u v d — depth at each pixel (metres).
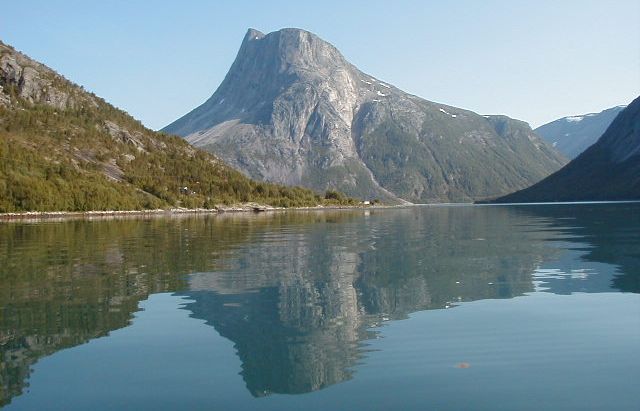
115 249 43.88
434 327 17.88
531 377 13.33
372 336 17.00
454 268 31.16
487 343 16.06
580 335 16.72
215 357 15.15
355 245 46.81
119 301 22.23
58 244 48.97
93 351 15.82
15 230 72.88
